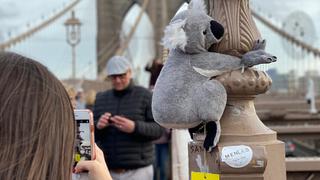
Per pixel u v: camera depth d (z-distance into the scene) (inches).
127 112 189.8
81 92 456.8
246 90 81.3
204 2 84.6
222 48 82.3
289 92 1135.0
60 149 49.6
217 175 80.7
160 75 83.6
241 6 84.4
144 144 189.0
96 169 65.6
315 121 419.2
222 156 79.7
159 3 1534.2
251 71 81.9
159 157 282.0
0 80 49.2
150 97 191.6
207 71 80.2
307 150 423.8
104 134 189.0
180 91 80.0
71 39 932.0
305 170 135.1
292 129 294.5
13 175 47.6
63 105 50.5
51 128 49.2
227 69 80.8
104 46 1722.4
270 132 83.6
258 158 79.7
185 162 138.3
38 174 48.1
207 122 80.6
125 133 186.4
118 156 187.2
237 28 82.9
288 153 366.6
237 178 80.1
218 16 83.7
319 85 1086.4
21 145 48.1
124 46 1101.7
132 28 1165.1
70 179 50.8
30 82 49.6
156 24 1503.4
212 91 78.8
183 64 81.2
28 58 52.1
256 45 83.2
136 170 188.4
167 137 274.1
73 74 861.2
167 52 89.7
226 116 82.6
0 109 48.4
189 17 79.8
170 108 80.0
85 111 73.1
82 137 72.7
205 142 81.2
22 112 48.5
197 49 80.4
